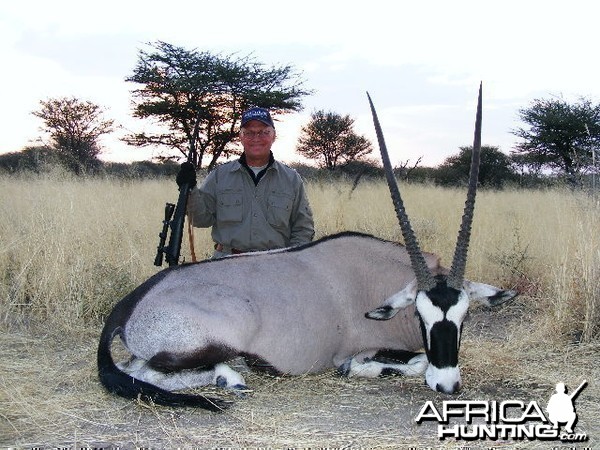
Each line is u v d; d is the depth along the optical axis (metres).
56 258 6.62
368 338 5.11
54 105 25.33
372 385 4.81
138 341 4.55
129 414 4.22
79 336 5.78
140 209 10.27
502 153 26.75
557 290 6.20
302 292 4.87
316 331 4.86
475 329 6.24
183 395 4.24
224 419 4.15
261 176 6.13
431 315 4.42
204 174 14.07
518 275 7.61
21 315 6.15
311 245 5.16
